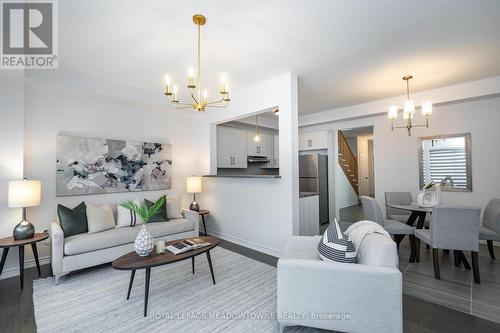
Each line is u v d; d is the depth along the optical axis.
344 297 1.62
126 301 2.21
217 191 4.48
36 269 2.94
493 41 2.55
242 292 2.37
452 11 2.05
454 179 4.09
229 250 3.66
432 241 2.64
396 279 1.53
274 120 6.41
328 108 5.20
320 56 2.84
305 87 3.91
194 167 4.95
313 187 5.47
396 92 4.17
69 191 3.34
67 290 2.41
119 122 3.94
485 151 3.82
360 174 8.41
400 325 1.52
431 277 2.64
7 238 2.63
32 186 2.65
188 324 1.87
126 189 3.92
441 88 3.94
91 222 3.07
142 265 2.03
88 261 2.77
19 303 2.18
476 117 3.89
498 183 3.71
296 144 3.30
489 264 2.98
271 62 2.99
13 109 2.83
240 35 2.39
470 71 3.31
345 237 1.79
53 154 3.26
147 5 1.92
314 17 2.11
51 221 3.20
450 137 4.12
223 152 5.76
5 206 2.74
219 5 1.93
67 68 3.11
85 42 2.48
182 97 4.26
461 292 2.31
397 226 3.20
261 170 6.94
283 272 1.72
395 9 2.02
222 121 4.53
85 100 3.58
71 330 1.81
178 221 3.76
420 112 4.41
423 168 4.39
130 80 3.55
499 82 3.46
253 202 3.76
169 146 4.53
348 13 2.06
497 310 2.01
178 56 2.81
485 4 1.96
